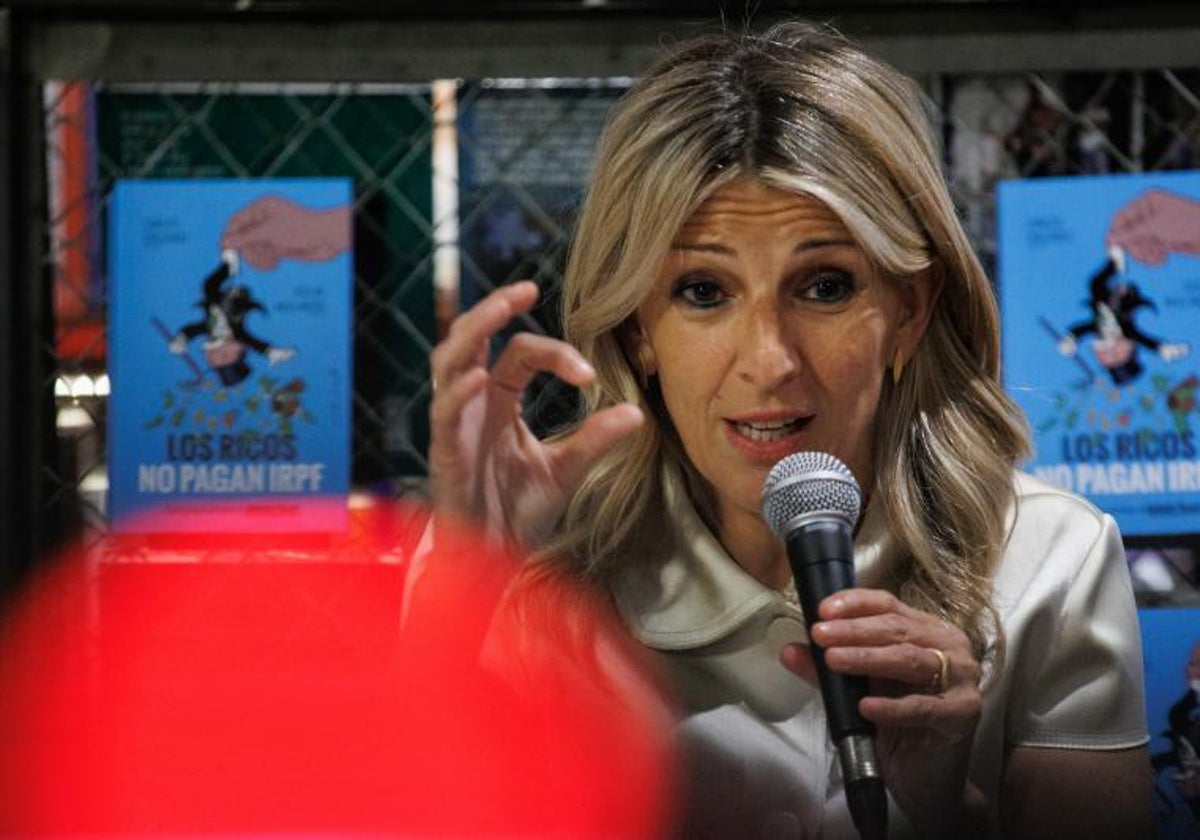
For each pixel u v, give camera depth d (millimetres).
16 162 3924
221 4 3883
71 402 4004
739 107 2256
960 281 2436
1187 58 3822
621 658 2541
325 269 3938
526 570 2541
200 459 3941
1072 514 2621
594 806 2537
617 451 2549
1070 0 3816
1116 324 3846
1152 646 3779
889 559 2494
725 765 2480
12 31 3898
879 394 2355
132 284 3941
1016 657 2494
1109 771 2537
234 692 3898
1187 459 3834
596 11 3873
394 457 3979
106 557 3945
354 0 3873
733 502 2365
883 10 3850
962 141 3883
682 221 2232
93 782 3865
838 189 2205
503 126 3938
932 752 2383
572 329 2449
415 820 2666
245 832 3807
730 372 2262
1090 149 3867
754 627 2473
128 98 3945
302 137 3951
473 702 2482
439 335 3967
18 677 3895
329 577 3932
